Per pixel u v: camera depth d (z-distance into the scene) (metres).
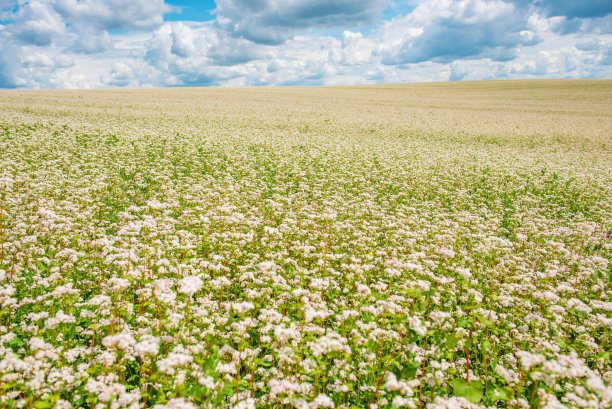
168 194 11.77
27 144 17.36
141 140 21.36
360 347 4.94
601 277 7.78
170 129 26.73
